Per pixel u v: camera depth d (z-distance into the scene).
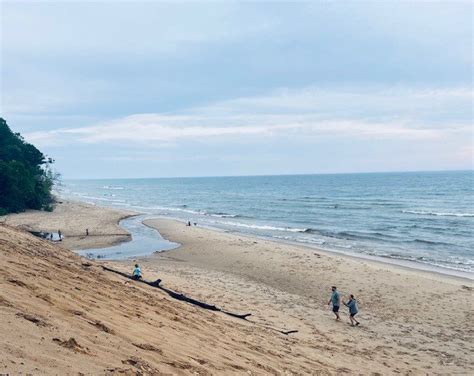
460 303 21.12
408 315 19.27
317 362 11.06
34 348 4.83
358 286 24.30
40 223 51.69
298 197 122.12
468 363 13.73
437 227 55.69
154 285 17.23
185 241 41.03
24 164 70.62
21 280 7.99
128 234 45.19
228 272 28.31
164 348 7.10
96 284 11.41
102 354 5.54
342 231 52.69
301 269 28.56
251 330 13.12
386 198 112.19
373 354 13.78
